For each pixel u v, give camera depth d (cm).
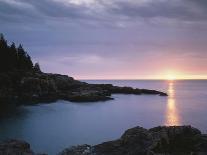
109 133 5778
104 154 3109
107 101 12362
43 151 4419
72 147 3372
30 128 6203
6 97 10444
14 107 9512
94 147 3319
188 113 9138
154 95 16775
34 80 11612
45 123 6825
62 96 12131
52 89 12419
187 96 17200
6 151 3130
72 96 11900
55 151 4431
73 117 7850
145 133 3353
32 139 5197
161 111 9600
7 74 11462
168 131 3362
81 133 5753
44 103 10806
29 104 10350
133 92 17300
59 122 7019
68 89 13700
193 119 7856
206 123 7162
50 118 7569
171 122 7338
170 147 3181
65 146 4722
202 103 12669
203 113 9162
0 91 10356
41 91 11762
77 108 9781
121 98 14175
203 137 3381
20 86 11269
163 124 7019
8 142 3400
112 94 16600
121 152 3117
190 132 3416
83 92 12681
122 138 3391
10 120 7125
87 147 3341
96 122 7131
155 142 3147
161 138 3241
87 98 11981
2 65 11950
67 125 6638
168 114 8844
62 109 9394
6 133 5700
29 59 14512
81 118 7725
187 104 12125
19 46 13962
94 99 12225
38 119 7356
